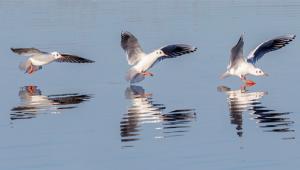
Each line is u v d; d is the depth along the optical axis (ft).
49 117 64.49
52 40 106.83
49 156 52.95
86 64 89.71
